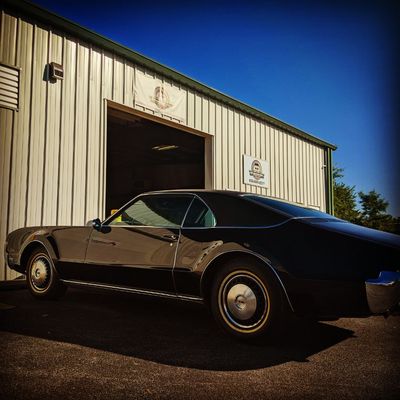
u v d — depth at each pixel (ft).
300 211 11.50
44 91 22.54
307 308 9.46
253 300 9.97
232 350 9.60
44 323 11.79
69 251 14.16
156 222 12.39
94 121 25.25
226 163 37.04
